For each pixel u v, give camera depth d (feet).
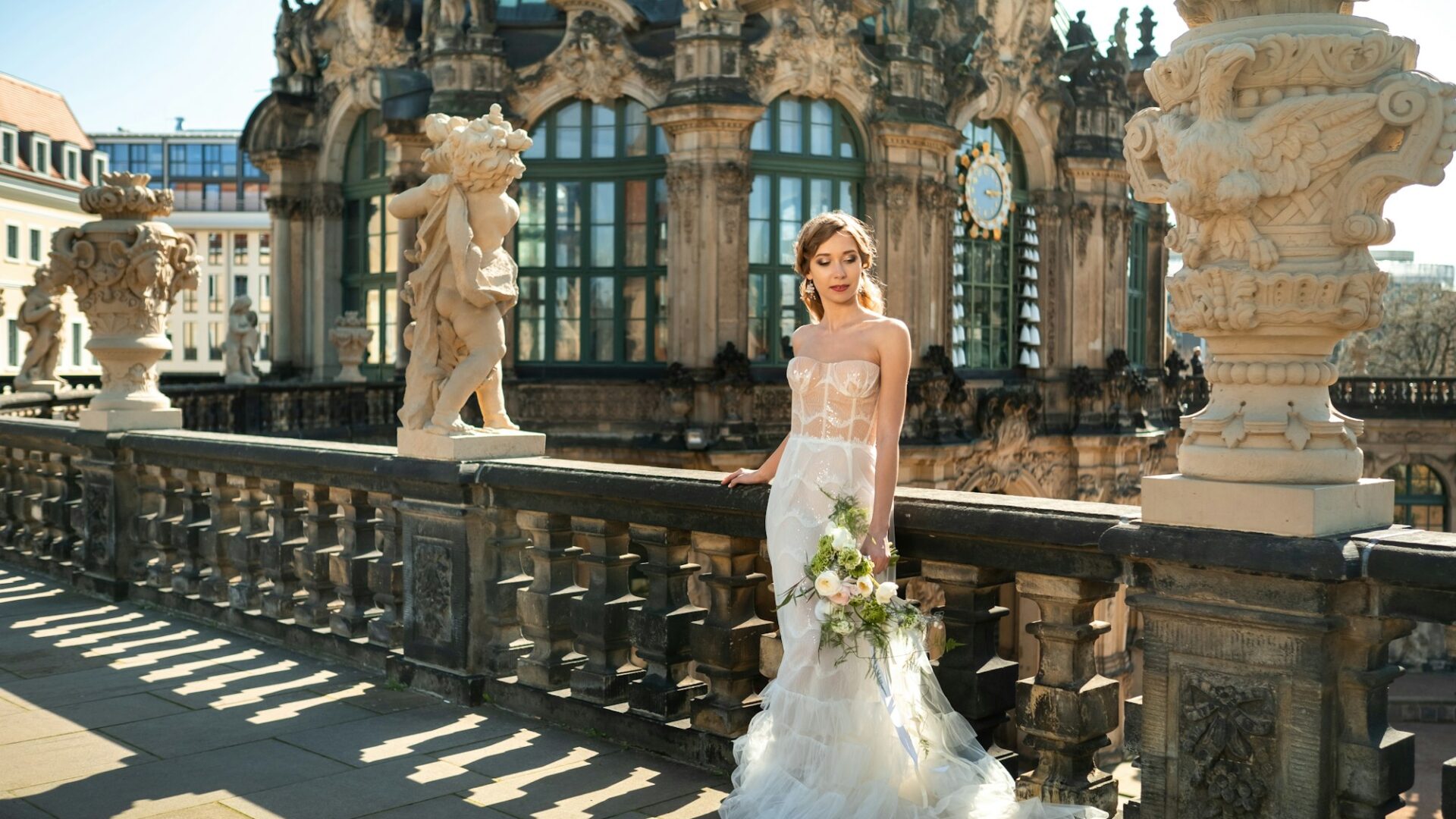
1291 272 12.79
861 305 16.01
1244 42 12.86
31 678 24.56
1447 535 12.96
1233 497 13.24
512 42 100.01
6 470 38.78
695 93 92.32
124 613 30.91
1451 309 220.43
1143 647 14.19
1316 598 12.76
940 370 102.83
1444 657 82.38
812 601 15.39
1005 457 112.16
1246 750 13.37
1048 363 119.55
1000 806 14.99
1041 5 115.85
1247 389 13.51
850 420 15.46
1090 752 15.75
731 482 18.38
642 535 20.42
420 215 24.38
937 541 16.33
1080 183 119.24
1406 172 12.44
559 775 18.86
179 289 34.94
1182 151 13.12
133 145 306.55
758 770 15.69
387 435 99.96
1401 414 137.39
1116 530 14.06
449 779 18.69
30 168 204.44
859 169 99.55
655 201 97.14
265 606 28.22
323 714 22.15
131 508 32.99
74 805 17.53
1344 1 13.26
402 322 104.17
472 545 23.11
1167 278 13.83
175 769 19.10
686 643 20.24
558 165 98.22
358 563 26.11
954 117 105.60
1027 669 99.60
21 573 36.47
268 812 17.29
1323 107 12.54
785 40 95.55
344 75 109.91
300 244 114.42
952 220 105.60
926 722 15.25
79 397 66.08
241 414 83.76
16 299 199.21
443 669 23.40
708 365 94.58
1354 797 13.03
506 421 24.70
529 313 99.30
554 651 22.21
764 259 96.89
